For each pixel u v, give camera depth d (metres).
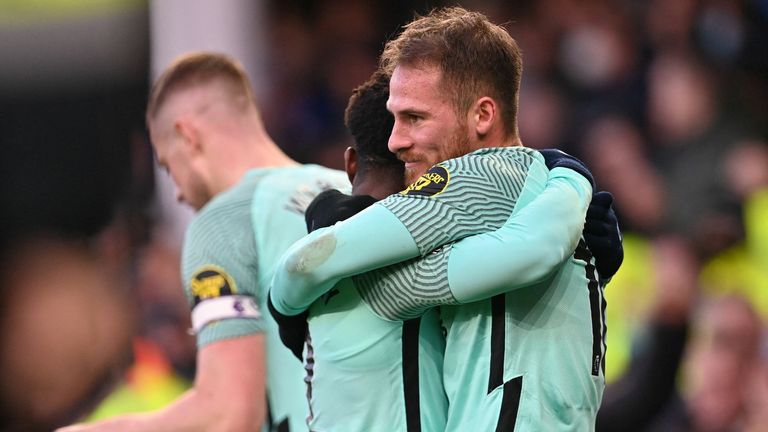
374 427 8.26
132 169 24.56
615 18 25.30
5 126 25.44
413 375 8.25
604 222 8.60
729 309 17.80
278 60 26.97
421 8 27.48
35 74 25.72
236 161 11.71
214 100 11.76
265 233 10.92
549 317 8.22
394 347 8.26
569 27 25.47
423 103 8.23
